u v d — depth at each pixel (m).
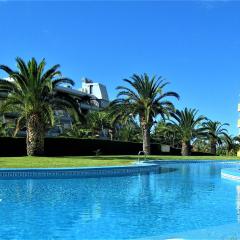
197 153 58.59
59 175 18.48
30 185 15.26
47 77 31.09
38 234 7.63
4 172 17.47
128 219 9.15
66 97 32.22
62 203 11.12
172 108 42.72
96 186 15.41
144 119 43.66
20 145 34.66
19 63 30.73
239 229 7.37
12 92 31.38
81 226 8.34
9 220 8.83
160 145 52.59
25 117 33.00
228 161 40.94
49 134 66.44
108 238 7.46
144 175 21.61
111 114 42.88
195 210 10.42
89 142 41.56
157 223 8.79
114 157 34.66
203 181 18.36
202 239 6.73
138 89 42.75
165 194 13.53
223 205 11.26
